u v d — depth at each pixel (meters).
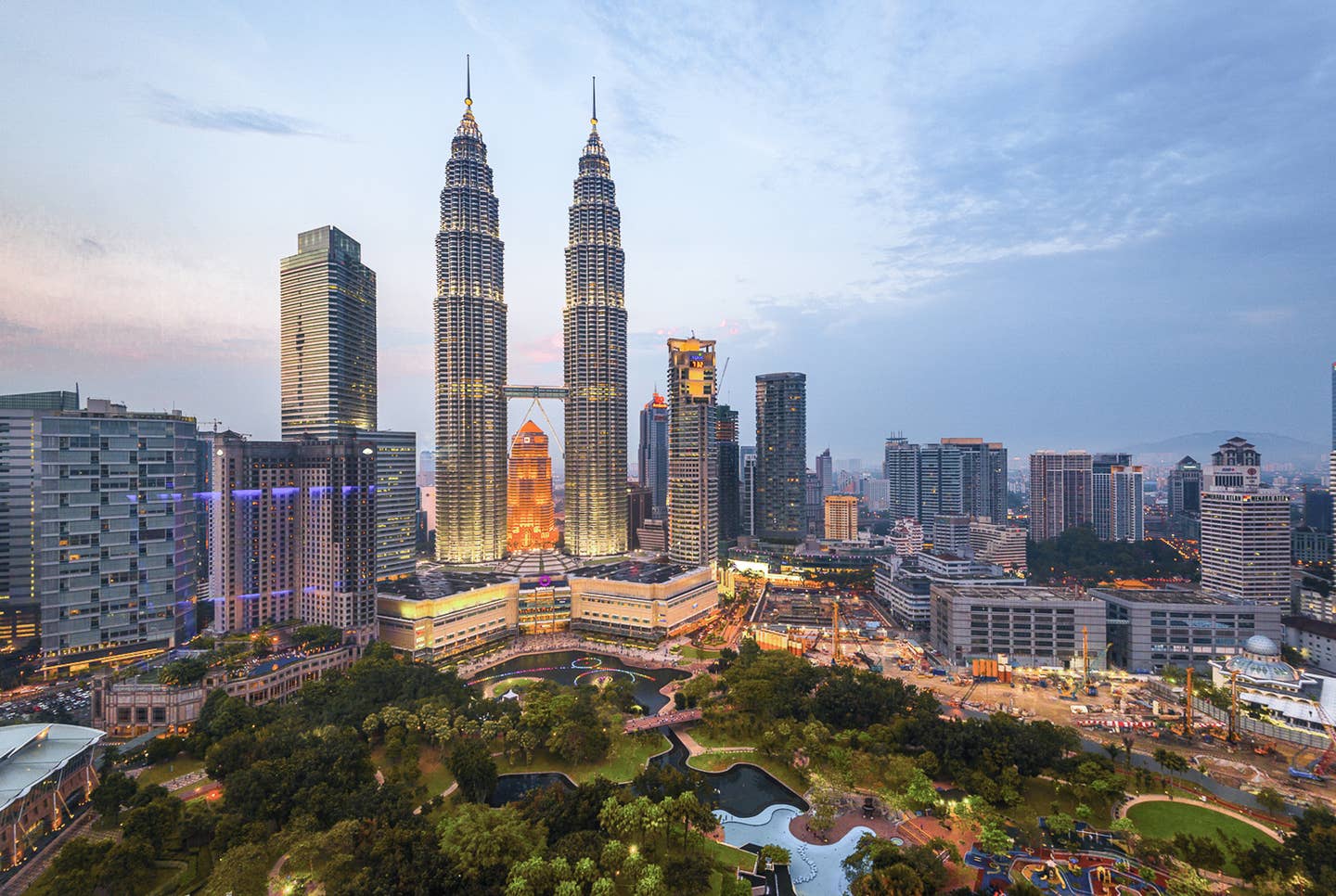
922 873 149.00
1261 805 190.88
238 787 175.12
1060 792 197.12
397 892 140.50
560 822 170.12
